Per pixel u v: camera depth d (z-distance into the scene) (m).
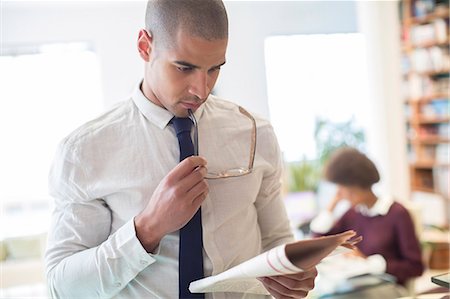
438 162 5.69
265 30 5.89
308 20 6.22
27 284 3.75
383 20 5.46
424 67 5.63
